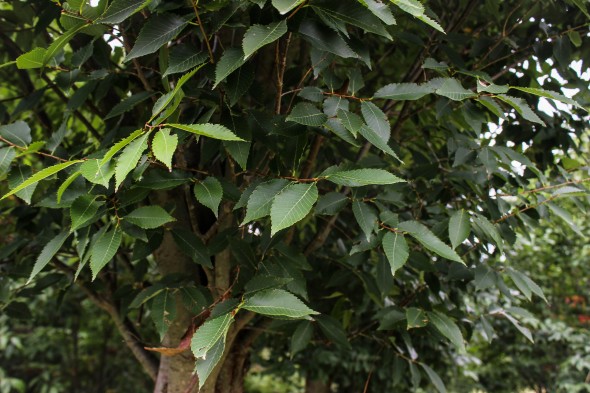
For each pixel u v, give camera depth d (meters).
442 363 2.81
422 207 1.70
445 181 1.64
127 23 1.28
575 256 4.15
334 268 1.78
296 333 1.44
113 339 4.72
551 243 3.99
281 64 1.11
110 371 4.90
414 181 1.67
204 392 1.47
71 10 0.93
